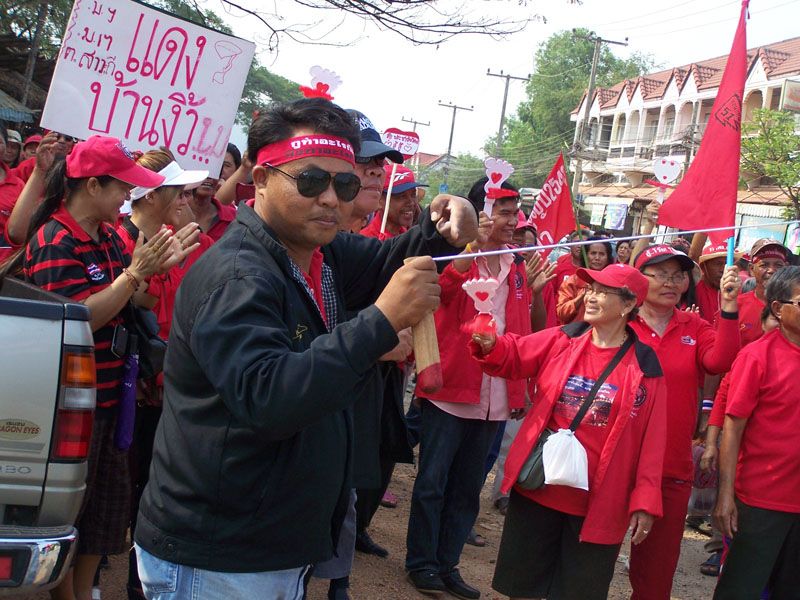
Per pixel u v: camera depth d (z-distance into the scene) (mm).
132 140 5055
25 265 3531
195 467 2135
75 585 3643
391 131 7211
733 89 5523
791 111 23984
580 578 3811
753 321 6062
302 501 2178
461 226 2625
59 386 2709
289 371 1902
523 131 71938
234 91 5250
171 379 2221
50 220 3557
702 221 5570
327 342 1942
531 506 3928
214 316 2037
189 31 5082
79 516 3586
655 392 3834
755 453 4188
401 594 4668
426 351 2180
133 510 4246
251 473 2115
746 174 27062
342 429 2299
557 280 7461
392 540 5586
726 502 4215
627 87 49125
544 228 7742
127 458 3713
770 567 4191
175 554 2156
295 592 2293
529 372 4078
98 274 3553
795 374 4141
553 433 3861
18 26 19328
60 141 4867
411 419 6008
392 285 1977
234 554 2135
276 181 2252
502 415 4895
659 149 43812
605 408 3789
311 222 2266
